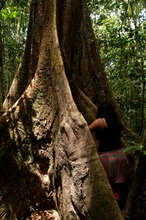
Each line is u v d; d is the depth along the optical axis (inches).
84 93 216.7
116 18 448.1
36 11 216.8
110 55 385.4
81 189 108.0
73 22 211.3
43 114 165.9
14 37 506.0
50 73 171.8
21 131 172.2
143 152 93.4
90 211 101.1
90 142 114.5
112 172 127.0
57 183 136.8
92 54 229.0
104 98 223.1
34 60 211.9
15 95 219.8
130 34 338.0
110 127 131.7
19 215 150.3
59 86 152.1
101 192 102.2
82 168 111.1
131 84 362.9
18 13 339.6
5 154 169.0
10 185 160.9
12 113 181.2
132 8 383.6
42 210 147.1
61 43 203.0
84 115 187.6
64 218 118.2
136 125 369.4
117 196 126.0
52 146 153.0
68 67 200.7
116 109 225.1
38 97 173.2
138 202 95.8
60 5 207.9
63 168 129.1
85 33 230.7
